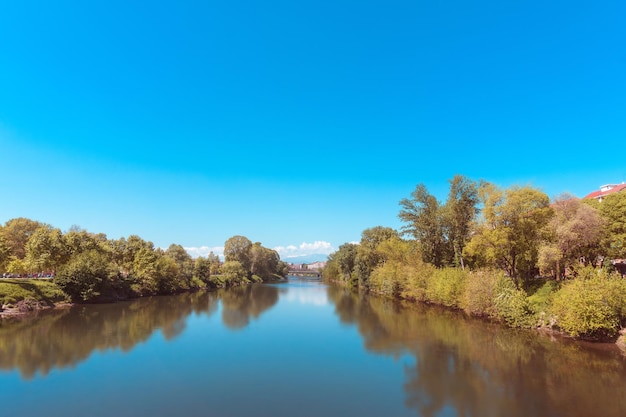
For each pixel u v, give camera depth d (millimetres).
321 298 84125
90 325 44938
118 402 20953
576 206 43125
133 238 93188
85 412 19609
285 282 172875
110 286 74000
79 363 28594
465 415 19062
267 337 38625
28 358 29891
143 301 75000
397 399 21375
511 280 45344
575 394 21469
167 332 41156
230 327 44656
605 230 41000
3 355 30797
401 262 80125
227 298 85562
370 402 21000
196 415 19266
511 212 43625
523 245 44219
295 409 20047
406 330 41656
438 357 29938
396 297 80250
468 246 49406
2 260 58781
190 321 49281
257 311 60406
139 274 84312
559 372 25266
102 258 73375
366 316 53531
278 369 27219
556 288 40719
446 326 43438
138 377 25359
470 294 46875
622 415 18672
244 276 155125
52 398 21500
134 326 44719
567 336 34938
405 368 27188
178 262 114250
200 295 94812
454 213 64562
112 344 34969
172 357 30438
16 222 85062
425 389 22859
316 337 38469
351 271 126188
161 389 23047
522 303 40719
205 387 23406
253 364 28516
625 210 41562
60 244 68812
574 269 41406
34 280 65625
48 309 57781
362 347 33844
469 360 28875
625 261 51031
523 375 24906
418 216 70812
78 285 65562
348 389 23062
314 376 25562
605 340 32094
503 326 42094
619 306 31109
